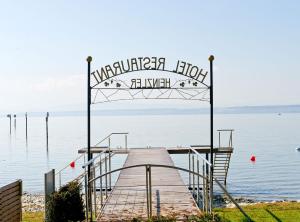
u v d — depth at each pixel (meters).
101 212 11.16
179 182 14.88
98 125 149.75
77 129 130.50
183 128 113.94
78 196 11.62
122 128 121.00
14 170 43.00
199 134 87.38
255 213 13.41
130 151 24.33
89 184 11.34
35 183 35.16
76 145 71.00
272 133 91.50
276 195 27.98
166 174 16.64
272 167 41.59
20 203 13.91
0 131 125.31
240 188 30.69
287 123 138.62
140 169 17.92
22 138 90.56
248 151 56.41
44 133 110.44
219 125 128.62
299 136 82.00
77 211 11.45
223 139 75.19
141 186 14.30
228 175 36.91
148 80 16.89
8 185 12.93
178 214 10.83
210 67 15.99
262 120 166.25
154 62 16.88
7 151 62.75
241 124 133.12
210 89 16.03
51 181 13.37
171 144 62.81
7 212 12.78
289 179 34.41
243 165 43.34
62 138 88.69
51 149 64.88
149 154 22.78
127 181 15.26
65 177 38.19
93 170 13.38
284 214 13.23
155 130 105.62
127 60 16.80
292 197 27.12
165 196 12.79
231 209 14.12
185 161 49.03
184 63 16.83
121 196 12.89
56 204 11.34
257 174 37.22
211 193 11.24
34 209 23.30
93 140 80.06
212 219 10.12
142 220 10.26
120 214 10.96
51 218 11.38
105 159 19.66
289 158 48.75
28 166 46.03
